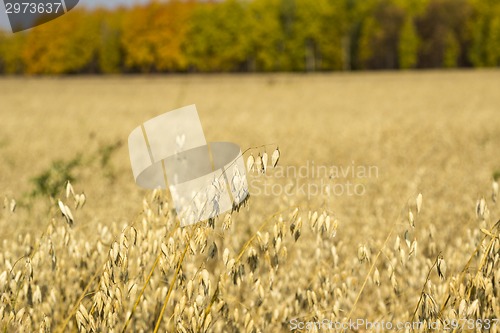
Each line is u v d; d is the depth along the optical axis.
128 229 2.57
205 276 2.45
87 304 3.38
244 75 75.00
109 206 7.08
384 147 14.27
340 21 83.88
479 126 18.39
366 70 87.50
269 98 37.94
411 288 4.04
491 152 13.25
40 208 6.64
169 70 82.19
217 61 80.69
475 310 2.54
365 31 82.69
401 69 81.62
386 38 81.94
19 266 3.32
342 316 3.89
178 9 73.94
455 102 30.38
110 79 69.25
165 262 2.47
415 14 84.50
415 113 24.11
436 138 16.00
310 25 82.44
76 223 5.71
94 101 37.84
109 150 11.27
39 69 77.12
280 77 65.75
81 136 17.83
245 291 4.13
